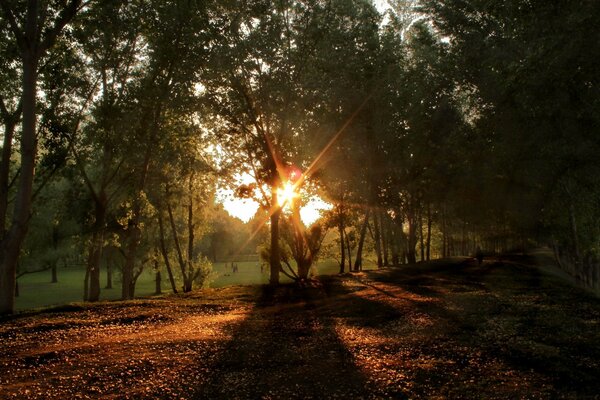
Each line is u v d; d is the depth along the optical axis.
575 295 24.22
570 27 11.16
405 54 38.56
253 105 30.06
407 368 10.87
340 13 30.25
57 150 22.95
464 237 78.25
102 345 13.49
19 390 9.52
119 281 59.69
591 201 21.14
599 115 13.05
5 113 20.92
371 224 58.28
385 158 39.44
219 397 9.14
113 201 31.52
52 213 40.66
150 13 24.72
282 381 10.11
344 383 9.88
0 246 19.23
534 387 9.36
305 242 36.72
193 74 26.70
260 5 27.09
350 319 18.25
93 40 24.84
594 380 9.77
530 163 20.47
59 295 56.25
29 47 18.98
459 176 33.12
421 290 27.25
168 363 11.52
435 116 35.88
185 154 33.50
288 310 21.19
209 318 19.05
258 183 32.41
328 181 38.50
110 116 25.25
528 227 32.75
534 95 13.14
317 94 30.44
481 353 12.15
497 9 13.80
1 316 18.72
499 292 25.75
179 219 49.06
